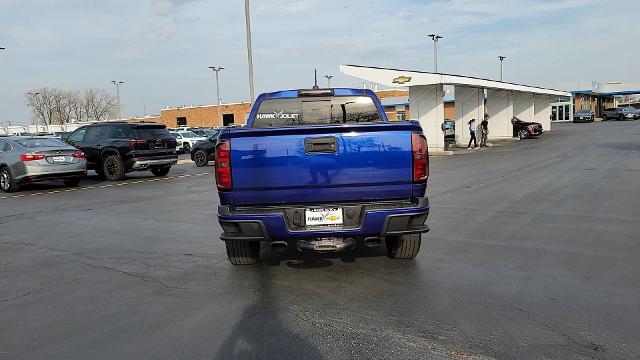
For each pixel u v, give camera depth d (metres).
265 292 4.81
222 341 3.73
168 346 3.67
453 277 5.07
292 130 4.77
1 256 6.55
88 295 4.88
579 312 4.05
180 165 23.80
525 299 4.38
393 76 24.66
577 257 5.66
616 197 9.70
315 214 4.88
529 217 8.05
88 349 3.66
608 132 36.50
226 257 6.21
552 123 63.50
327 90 6.24
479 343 3.54
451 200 10.02
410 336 3.69
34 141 14.62
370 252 6.20
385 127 4.82
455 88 31.44
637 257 5.61
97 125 17.05
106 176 16.69
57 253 6.64
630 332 3.66
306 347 3.57
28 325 4.15
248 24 22.89
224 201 4.95
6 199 12.68
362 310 4.25
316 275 5.30
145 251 6.62
